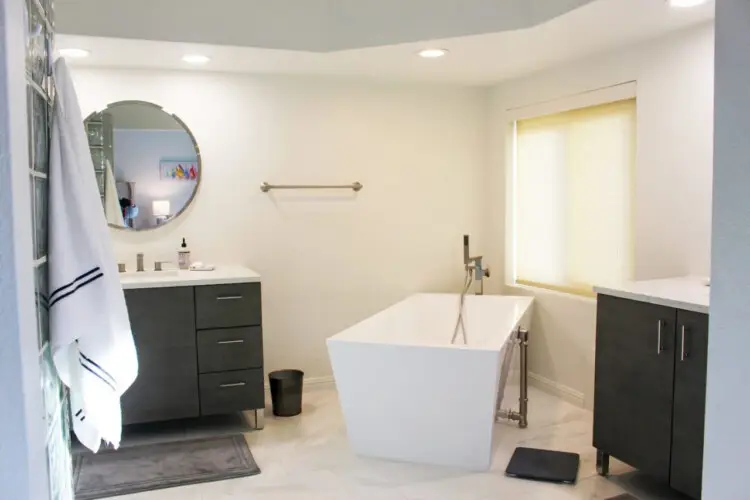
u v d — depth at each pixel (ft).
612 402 9.09
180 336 10.93
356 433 10.27
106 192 12.21
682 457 7.96
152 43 10.26
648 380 8.45
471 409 9.46
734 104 3.11
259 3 10.61
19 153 3.38
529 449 10.41
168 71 12.46
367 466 9.94
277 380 12.17
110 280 4.94
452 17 10.26
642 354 8.53
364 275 14.17
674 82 10.11
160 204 12.56
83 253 4.61
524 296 13.85
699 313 7.63
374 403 9.97
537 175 13.70
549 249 13.48
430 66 12.40
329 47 11.05
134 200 12.39
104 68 12.07
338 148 13.76
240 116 13.00
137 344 10.70
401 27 10.60
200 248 12.90
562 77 12.50
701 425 7.67
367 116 13.94
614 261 11.84
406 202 14.40
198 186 12.78
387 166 14.19
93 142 12.09
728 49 3.13
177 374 10.96
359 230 14.06
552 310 13.14
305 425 11.80
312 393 13.73
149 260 12.57
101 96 12.10
